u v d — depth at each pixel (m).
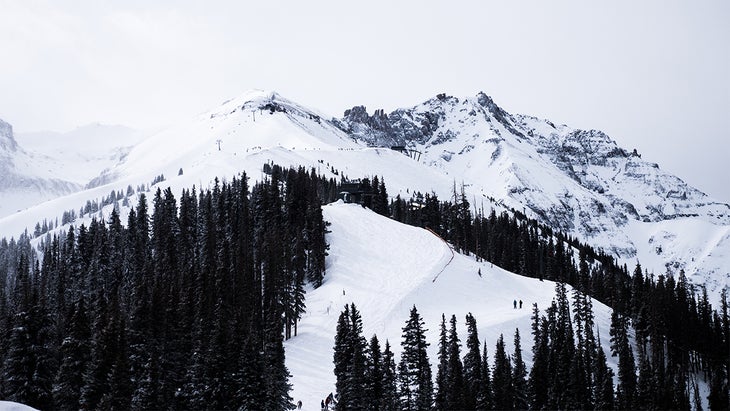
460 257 162.62
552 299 144.62
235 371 79.38
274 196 162.38
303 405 91.00
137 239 149.75
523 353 117.25
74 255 145.00
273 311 114.12
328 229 169.00
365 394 86.94
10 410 32.88
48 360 71.50
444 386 93.12
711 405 127.88
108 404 67.31
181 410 79.62
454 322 99.88
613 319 131.75
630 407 107.50
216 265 123.69
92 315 99.00
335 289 139.75
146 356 80.56
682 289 174.88
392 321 125.50
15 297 129.50
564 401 102.06
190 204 164.50
